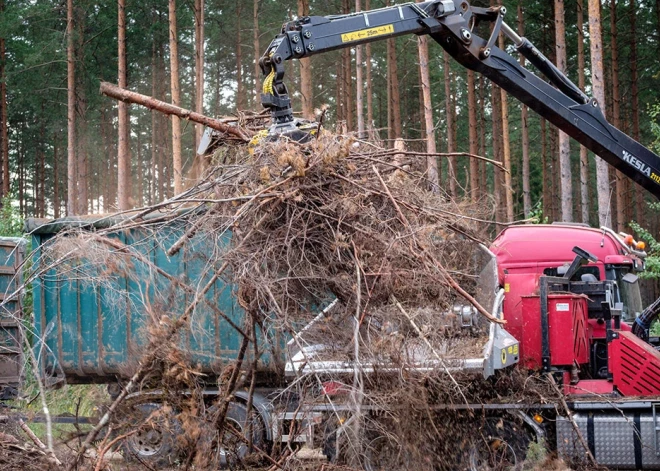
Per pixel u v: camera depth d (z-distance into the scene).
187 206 6.89
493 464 7.85
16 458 6.65
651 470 7.88
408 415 6.69
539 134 38.84
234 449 6.71
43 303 10.52
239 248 6.06
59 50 29.41
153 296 7.69
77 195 33.91
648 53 31.98
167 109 7.45
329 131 7.04
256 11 32.75
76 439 6.71
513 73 8.20
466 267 7.76
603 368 8.94
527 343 8.48
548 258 10.93
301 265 6.17
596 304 9.03
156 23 32.22
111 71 33.66
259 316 6.29
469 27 8.27
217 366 8.97
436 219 6.71
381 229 6.23
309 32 7.30
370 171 6.49
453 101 38.91
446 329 7.43
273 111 6.90
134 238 7.52
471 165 26.73
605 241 10.65
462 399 7.55
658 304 9.14
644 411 8.00
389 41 29.48
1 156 37.12
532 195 39.69
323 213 6.18
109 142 39.31
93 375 10.55
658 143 19.42
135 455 6.69
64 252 6.74
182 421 6.18
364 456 6.71
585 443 7.93
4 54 34.03
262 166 6.30
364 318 6.23
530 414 8.05
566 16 31.22
